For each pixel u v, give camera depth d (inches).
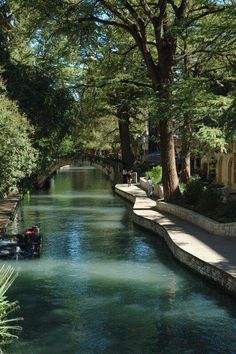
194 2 1160.2
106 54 1434.5
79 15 1135.0
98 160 2356.1
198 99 945.5
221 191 1027.9
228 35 916.6
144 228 1041.5
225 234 813.9
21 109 1154.0
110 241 927.0
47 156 1330.0
